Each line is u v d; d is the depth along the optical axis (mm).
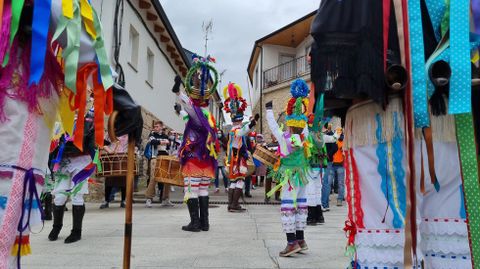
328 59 1832
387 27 1803
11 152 1604
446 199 1903
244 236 4867
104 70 1892
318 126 2490
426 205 1916
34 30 1624
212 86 5430
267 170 9242
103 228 5355
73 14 1754
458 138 1883
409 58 1782
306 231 5348
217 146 5480
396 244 1772
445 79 1773
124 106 2078
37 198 1731
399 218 1775
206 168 5312
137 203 8930
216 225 5766
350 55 1817
